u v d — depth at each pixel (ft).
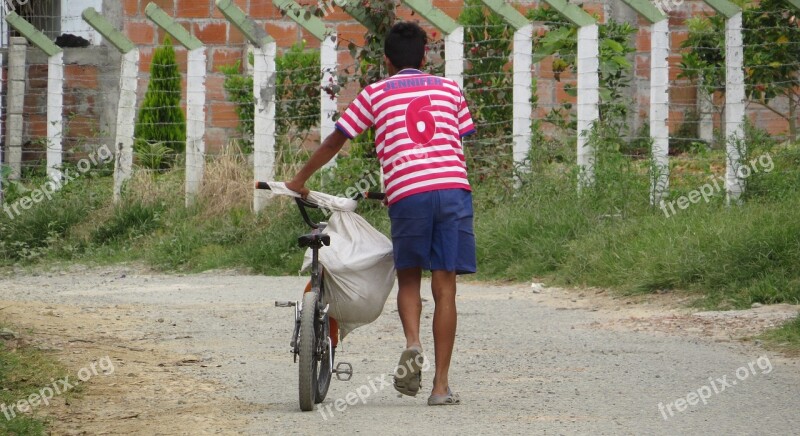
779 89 159.22
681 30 199.41
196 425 62.75
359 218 70.28
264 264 147.43
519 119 153.69
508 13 153.79
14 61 185.98
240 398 70.95
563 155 154.81
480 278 132.16
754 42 156.04
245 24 162.30
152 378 76.89
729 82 141.08
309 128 182.19
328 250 68.85
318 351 66.90
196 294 124.98
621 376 76.02
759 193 136.67
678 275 110.22
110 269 152.56
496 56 164.55
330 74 162.40
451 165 67.72
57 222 168.25
